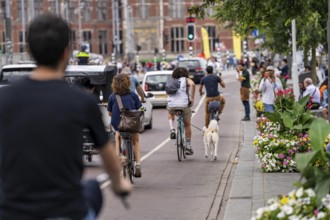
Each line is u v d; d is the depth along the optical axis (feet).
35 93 32.09
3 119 31.89
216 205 84.33
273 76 163.94
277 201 49.19
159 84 247.09
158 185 98.37
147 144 150.51
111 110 97.96
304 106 107.65
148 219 76.33
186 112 124.26
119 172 34.63
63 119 31.68
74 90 32.55
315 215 46.91
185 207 82.94
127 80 97.04
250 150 130.52
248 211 75.92
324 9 115.75
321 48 257.96
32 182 31.22
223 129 177.99
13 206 31.14
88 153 110.11
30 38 33.35
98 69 131.13
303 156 49.29
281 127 106.01
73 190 31.60
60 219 31.09
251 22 110.83
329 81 81.71
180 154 122.93
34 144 31.37
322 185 47.98
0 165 32.04
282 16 103.40
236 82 435.12
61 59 33.81
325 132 50.80
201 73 377.50
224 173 108.88
